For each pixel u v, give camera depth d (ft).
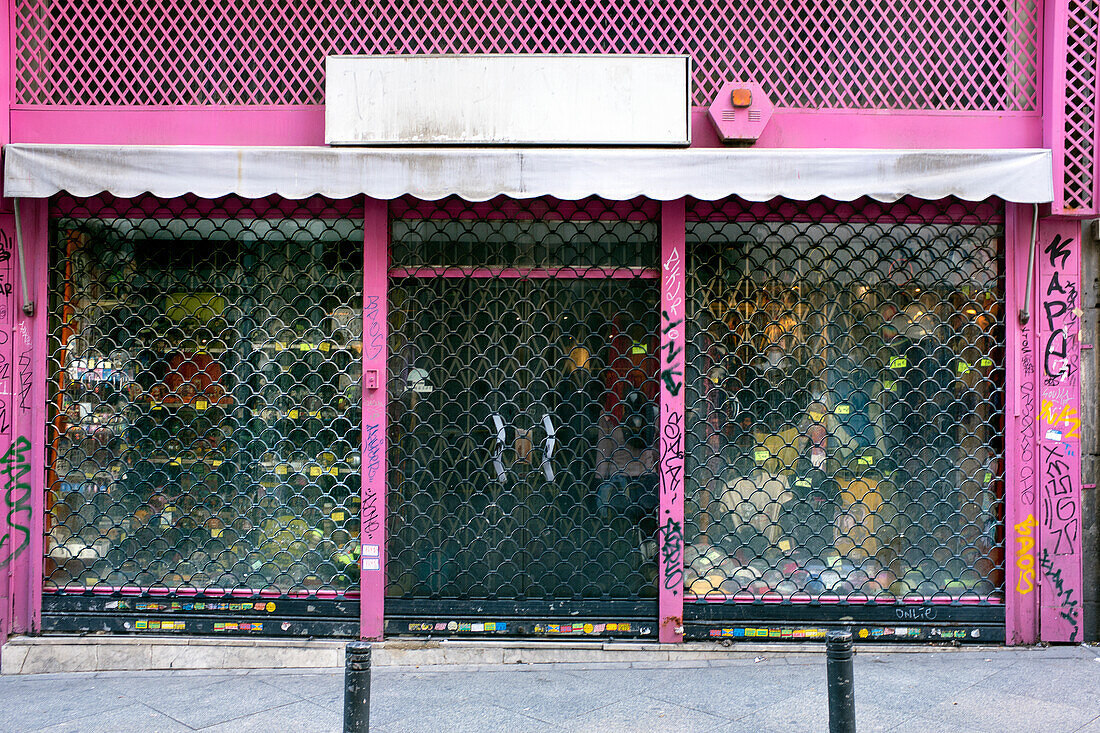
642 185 17.02
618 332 19.15
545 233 19.17
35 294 18.65
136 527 19.17
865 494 19.16
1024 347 18.54
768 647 18.44
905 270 19.17
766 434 19.17
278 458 19.25
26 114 18.69
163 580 19.12
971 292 19.06
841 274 19.20
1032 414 18.56
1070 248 18.48
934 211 18.89
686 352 19.08
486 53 18.12
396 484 19.07
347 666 11.47
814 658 18.19
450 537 19.10
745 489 19.11
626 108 17.67
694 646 18.44
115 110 18.75
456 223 19.17
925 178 17.03
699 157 17.04
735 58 18.83
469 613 18.80
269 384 19.26
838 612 18.79
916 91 19.24
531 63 17.67
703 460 19.11
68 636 18.57
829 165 17.01
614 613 18.85
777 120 18.66
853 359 19.22
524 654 18.34
